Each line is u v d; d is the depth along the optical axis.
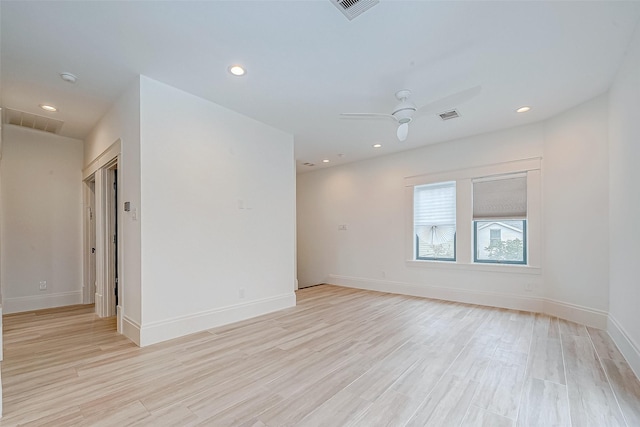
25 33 2.26
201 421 1.78
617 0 1.96
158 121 3.02
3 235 4.09
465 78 2.98
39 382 2.21
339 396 2.05
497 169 4.46
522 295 4.25
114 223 4.03
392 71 2.84
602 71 2.86
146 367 2.45
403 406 1.93
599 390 2.11
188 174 3.26
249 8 2.03
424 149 5.26
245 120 3.89
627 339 2.63
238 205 3.77
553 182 3.94
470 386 2.17
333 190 6.64
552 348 2.86
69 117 3.83
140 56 2.58
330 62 2.70
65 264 4.56
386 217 5.75
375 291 5.77
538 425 1.74
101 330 3.35
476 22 2.17
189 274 3.24
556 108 3.70
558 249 3.88
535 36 2.33
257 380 2.26
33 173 4.32
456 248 4.88
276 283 4.26
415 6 2.02
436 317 3.92
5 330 3.36
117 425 1.74
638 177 2.43
